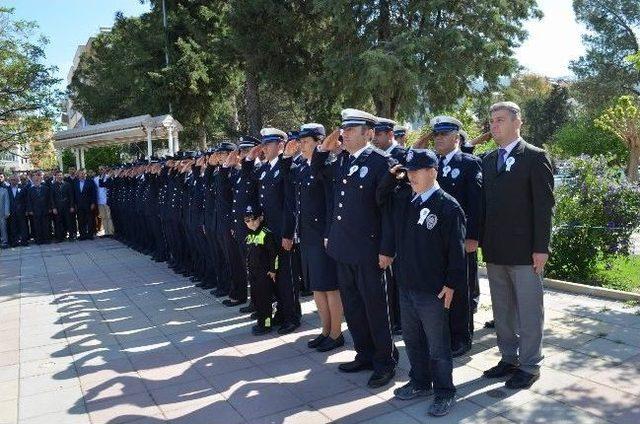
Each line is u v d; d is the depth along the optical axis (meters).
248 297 6.70
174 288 7.47
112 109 26.88
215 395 3.89
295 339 5.07
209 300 6.72
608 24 31.08
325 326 4.79
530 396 3.55
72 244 12.65
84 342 5.28
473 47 15.20
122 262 9.80
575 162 7.09
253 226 5.20
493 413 3.36
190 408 3.70
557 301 5.66
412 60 14.02
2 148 28.38
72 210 13.07
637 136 18.16
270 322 5.30
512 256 3.71
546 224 3.60
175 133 13.55
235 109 24.50
